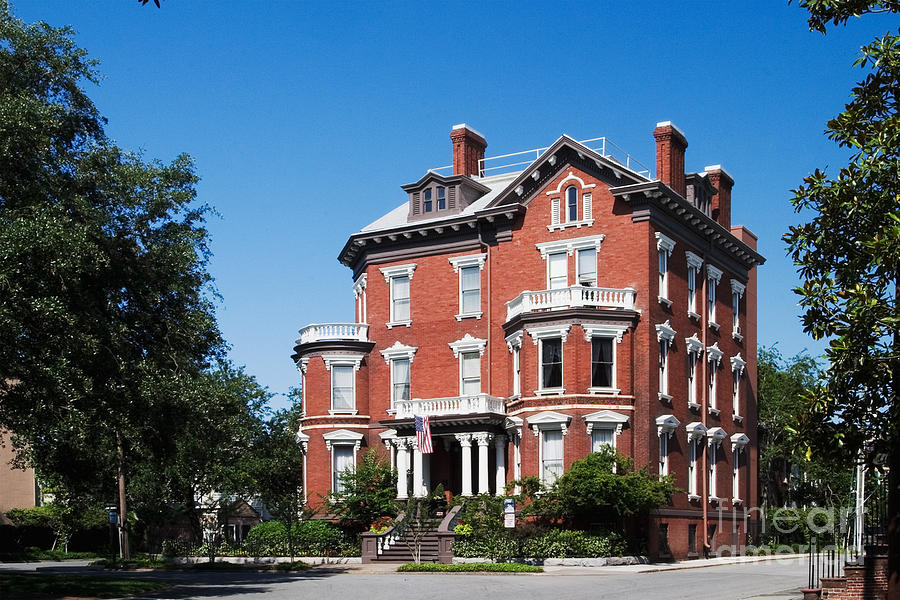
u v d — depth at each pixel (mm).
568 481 45438
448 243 57219
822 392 21703
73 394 32656
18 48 33250
